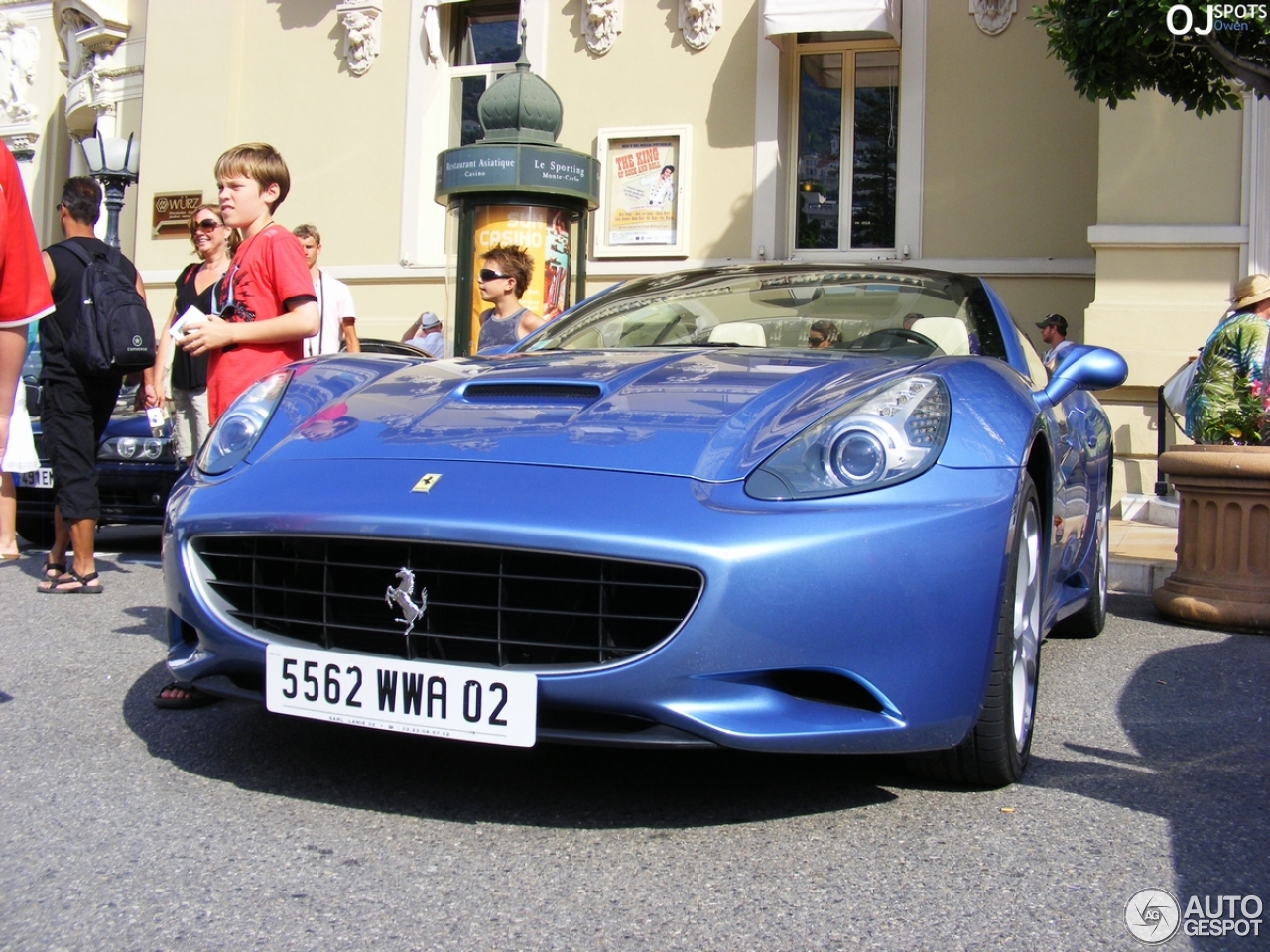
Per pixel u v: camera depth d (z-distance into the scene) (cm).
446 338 800
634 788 259
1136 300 798
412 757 279
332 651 242
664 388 278
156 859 218
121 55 1409
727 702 221
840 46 959
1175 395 753
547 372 298
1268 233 773
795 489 231
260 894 203
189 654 268
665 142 986
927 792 260
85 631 429
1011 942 190
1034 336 902
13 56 1550
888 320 353
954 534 232
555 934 191
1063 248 898
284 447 271
